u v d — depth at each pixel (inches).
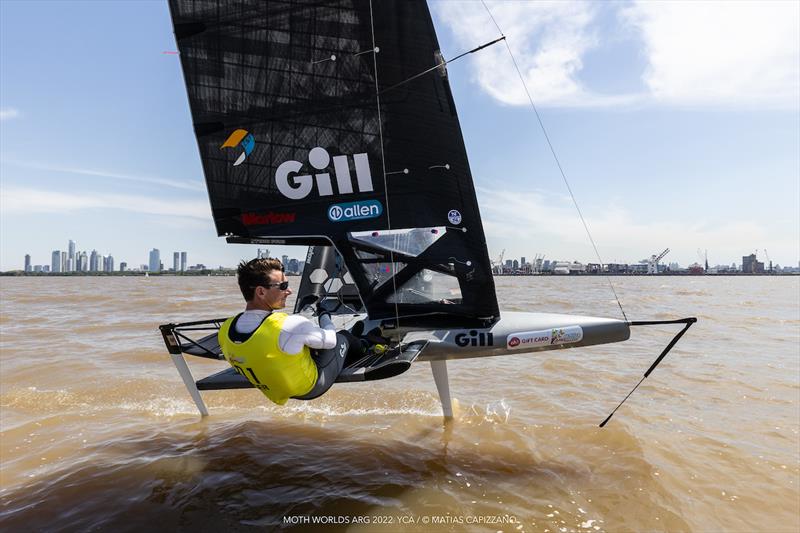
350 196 137.5
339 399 191.8
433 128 134.0
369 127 134.6
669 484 115.7
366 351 122.9
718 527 97.9
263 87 135.6
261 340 87.1
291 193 138.5
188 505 105.7
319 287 185.5
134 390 203.2
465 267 139.3
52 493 111.0
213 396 196.4
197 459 130.9
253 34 134.1
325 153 136.4
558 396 193.5
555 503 106.8
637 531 96.2
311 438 147.3
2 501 107.5
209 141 138.1
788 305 689.6
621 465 126.3
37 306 625.0
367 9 131.1
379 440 145.5
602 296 864.3
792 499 109.0
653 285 1847.9
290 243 142.6
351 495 110.3
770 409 174.9
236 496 110.0
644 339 342.6
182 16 133.8
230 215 140.4
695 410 173.8
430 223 137.6
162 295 922.7
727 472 122.5
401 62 132.0
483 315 140.7
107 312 538.9
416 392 202.1
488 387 210.7
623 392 198.7
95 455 133.6
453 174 135.8
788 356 274.7
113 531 95.3
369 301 140.5
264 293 91.9
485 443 142.9
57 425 160.1
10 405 181.5
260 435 149.6
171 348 146.8
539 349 138.1
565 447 139.3
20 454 134.5
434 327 140.6
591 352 293.6
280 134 136.9
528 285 1616.6
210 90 136.3
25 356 270.1
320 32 133.0
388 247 138.3
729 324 431.8
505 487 114.6
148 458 131.4
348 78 133.6
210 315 498.6
